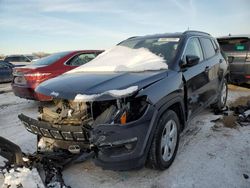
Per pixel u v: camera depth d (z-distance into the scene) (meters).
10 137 4.72
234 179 3.15
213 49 5.56
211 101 5.18
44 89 3.24
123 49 4.45
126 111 2.83
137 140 2.87
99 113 3.01
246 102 6.69
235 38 8.21
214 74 5.17
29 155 3.34
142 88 3.00
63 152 3.31
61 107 3.36
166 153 3.35
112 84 3.04
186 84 3.78
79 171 3.44
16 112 6.66
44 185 2.85
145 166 3.32
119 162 2.86
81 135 2.82
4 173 3.11
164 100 3.17
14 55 17.91
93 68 3.99
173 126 3.47
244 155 3.73
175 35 4.45
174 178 3.21
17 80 6.73
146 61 3.85
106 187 3.08
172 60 3.77
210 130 4.73
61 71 6.67
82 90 2.95
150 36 4.72
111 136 2.76
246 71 8.10
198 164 3.51
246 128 4.78
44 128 3.05
